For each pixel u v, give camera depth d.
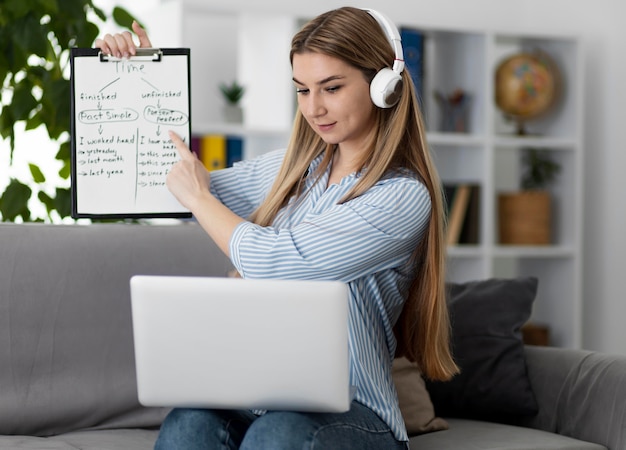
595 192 4.41
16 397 2.12
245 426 1.69
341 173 1.88
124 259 2.26
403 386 2.24
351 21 1.76
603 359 2.26
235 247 1.72
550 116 4.39
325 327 1.48
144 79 1.94
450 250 4.04
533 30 4.69
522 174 4.55
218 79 4.30
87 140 1.93
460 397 2.38
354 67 1.75
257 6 4.27
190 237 2.35
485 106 4.12
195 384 1.54
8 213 2.57
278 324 1.48
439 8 4.54
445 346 1.86
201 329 1.50
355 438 1.61
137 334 1.53
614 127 4.29
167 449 1.60
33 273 2.16
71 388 2.17
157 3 4.28
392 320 1.86
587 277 4.46
